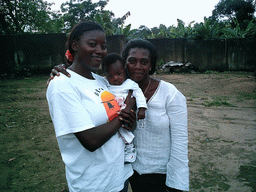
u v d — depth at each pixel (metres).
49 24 16.38
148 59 1.56
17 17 17.72
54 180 2.97
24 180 2.97
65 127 1.22
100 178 1.31
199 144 4.11
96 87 1.41
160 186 1.74
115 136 1.43
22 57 13.91
